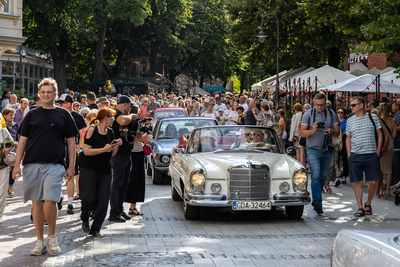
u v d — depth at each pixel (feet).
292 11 94.07
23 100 47.37
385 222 25.58
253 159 25.93
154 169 39.22
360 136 27.37
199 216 26.14
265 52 102.17
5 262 17.44
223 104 63.93
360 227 24.34
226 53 189.98
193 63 189.67
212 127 29.60
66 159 27.81
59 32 121.19
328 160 28.60
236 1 103.76
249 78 275.39
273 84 91.71
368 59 101.60
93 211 26.43
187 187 25.46
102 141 21.67
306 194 25.30
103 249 19.74
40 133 18.53
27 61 121.39
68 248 19.77
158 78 204.33
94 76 141.08
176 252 19.36
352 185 40.01
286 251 19.66
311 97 68.18
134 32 167.12
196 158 27.07
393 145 34.86
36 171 18.35
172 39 167.63
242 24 103.71
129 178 26.58
